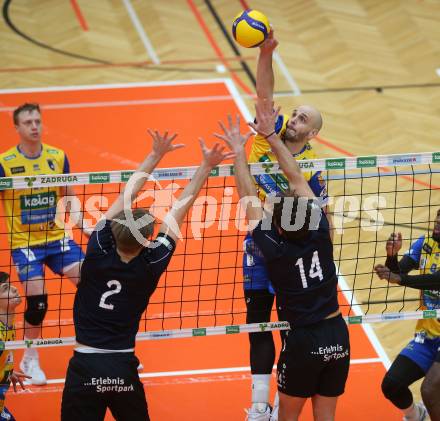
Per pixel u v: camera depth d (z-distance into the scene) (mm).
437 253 23234
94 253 19578
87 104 44625
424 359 23047
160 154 21000
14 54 49375
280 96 46031
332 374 20953
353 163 22266
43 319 26219
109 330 19453
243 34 22797
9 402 25297
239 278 31422
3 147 39688
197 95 46062
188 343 28422
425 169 39125
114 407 19812
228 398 25703
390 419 24922
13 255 25453
